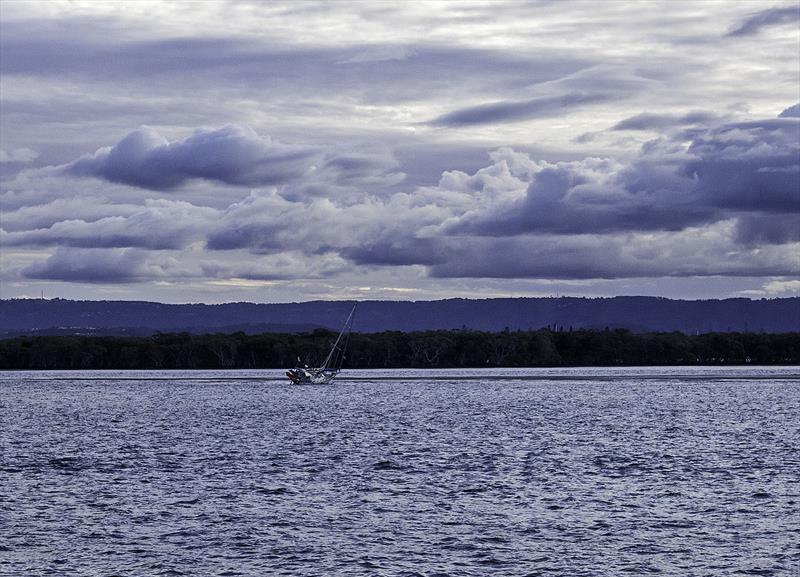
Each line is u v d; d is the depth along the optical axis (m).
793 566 56.97
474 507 74.19
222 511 73.31
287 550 61.16
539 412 176.50
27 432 143.88
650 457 103.31
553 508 73.56
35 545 62.72
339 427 146.00
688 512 71.69
